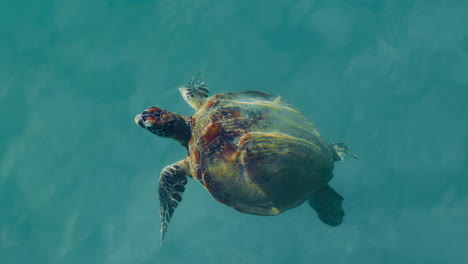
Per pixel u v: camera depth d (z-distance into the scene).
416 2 9.77
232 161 6.52
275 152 6.44
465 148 8.04
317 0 10.32
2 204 9.42
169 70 10.18
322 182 6.73
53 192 9.34
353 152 8.43
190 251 8.28
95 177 9.31
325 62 9.56
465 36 9.10
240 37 10.29
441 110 8.48
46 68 10.94
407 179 8.04
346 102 8.99
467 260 7.26
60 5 11.95
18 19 11.97
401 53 9.26
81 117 10.07
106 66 10.63
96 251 8.62
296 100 9.20
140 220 8.76
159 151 9.27
